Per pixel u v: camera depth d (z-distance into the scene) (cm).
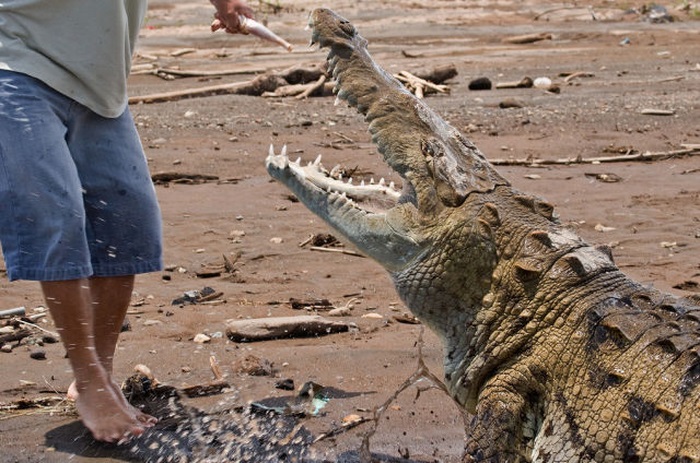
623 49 2389
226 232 878
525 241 451
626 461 392
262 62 2134
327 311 682
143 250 520
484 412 425
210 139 1270
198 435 496
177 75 1911
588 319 424
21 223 464
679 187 1039
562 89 1753
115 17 480
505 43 2558
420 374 502
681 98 1609
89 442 490
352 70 505
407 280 471
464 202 463
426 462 471
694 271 756
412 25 2848
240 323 625
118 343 610
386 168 1105
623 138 1300
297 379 557
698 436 376
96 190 506
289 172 500
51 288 473
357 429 501
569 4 3206
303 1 3153
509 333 441
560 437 415
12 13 468
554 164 1160
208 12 2983
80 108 493
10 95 464
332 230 496
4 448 482
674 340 405
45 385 549
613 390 405
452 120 1423
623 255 805
